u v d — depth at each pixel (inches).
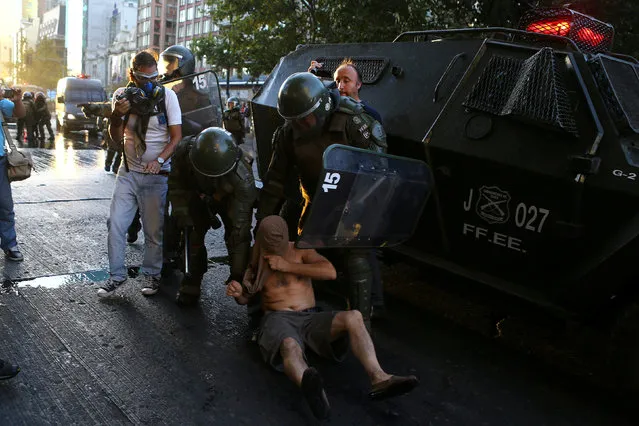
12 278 197.3
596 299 138.6
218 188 154.4
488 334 175.9
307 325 134.2
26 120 674.8
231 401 130.0
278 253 137.1
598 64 140.7
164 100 177.2
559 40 167.3
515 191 146.5
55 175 422.3
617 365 132.4
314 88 137.6
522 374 152.1
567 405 137.9
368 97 184.7
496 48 161.5
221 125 237.0
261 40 744.3
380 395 119.6
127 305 180.7
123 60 3860.7
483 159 148.3
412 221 153.1
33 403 123.6
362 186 133.9
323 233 133.2
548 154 138.7
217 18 797.2
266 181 160.4
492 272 162.6
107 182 401.4
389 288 211.3
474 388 143.3
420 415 129.6
